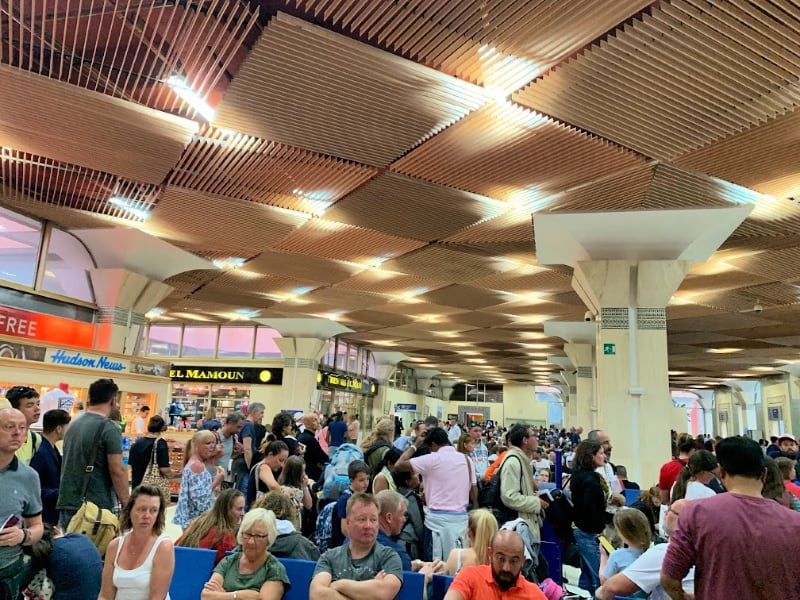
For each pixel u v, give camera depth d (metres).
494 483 4.77
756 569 1.89
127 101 5.47
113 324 11.26
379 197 7.71
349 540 3.34
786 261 9.79
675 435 11.27
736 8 3.85
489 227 8.77
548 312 16.16
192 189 7.75
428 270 11.79
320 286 13.98
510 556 2.78
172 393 21.39
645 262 8.98
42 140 6.43
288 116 5.57
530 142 5.89
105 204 8.67
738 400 34.38
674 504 3.47
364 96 5.16
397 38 4.38
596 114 5.21
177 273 11.99
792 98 4.78
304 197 7.81
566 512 4.79
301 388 19.97
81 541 2.74
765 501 2.04
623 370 8.77
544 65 4.56
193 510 5.09
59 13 4.37
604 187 6.90
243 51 4.70
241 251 10.83
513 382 46.09
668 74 4.59
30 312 9.54
